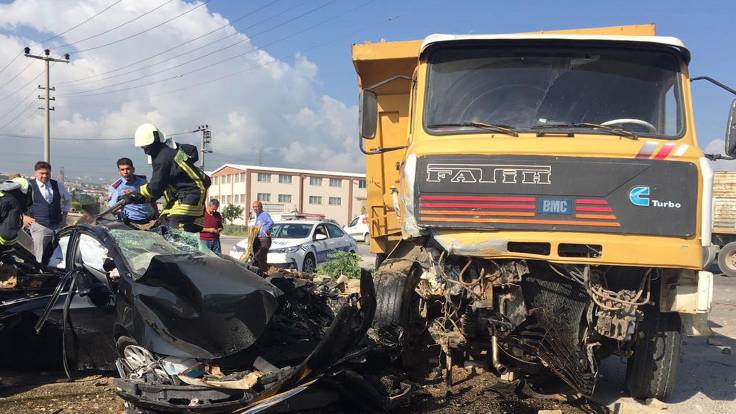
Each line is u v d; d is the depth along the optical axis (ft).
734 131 14.73
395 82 22.48
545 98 15.08
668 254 13.24
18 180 23.04
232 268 15.44
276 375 12.68
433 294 15.42
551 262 13.51
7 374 17.71
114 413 14.84
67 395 16.05
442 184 14.08
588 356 14.32
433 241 14.61
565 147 13.73
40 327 16.03
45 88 134.62
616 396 17.35
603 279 13.87
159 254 16.51
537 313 14.08
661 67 15.14
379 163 22.94
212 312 13.29
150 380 13.01
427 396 16.31
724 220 53.06
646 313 15.57
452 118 15.28
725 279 50.52
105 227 17.16
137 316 13.51
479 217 13.82
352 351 14.49
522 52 15.58
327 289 18.48
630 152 13.62
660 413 14.98
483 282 14.17
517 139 14.24
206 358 12.49
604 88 15.07
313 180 264.31
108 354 16.12
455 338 15.83
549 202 13.57
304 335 15.31
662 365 15.62
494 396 16.53
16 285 17.92
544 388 17.42
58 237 19.08
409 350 17.53
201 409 12.15
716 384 18.81
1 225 21.65
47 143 135.33
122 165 25.88
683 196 13.43
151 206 24.88
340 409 15.07
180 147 20.89
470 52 15.76
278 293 15.03
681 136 14.40
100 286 16.40
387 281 16.67
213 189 295.07
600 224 13.41
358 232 108.88
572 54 15.43
